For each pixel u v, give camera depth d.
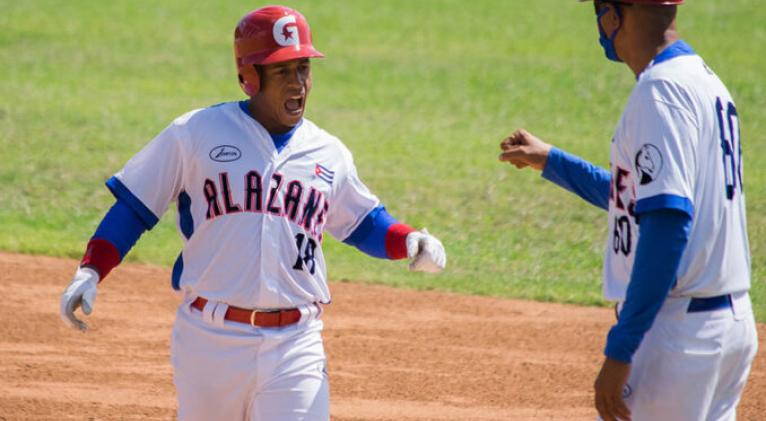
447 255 41.72
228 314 16.62
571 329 32.91
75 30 89.75
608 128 67.25
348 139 62.06
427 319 33.53
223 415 17.02
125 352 29.36
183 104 69.31
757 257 41.62
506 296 36.56
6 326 30.84
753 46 87.75
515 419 25.25
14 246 39.69
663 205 14.02
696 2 102.25
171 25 93.69
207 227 16.69
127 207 16.94
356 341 31.00
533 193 51.34
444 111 70.88
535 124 67.88
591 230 45.72
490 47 89.69
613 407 14.37
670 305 14.88
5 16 92.56
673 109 14.40
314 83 77.25
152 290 35.38
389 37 92.31
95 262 16.62
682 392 14.90
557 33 94.25
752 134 64.44
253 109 17.08
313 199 16.94
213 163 16.62
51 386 26.30
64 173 51.69
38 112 64.31
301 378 16.78
